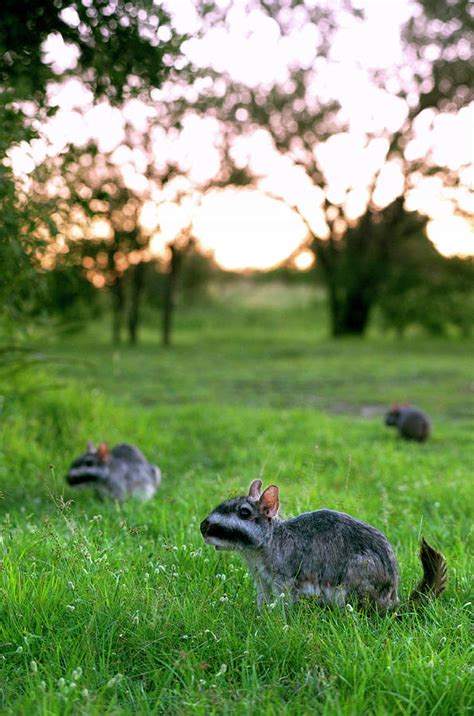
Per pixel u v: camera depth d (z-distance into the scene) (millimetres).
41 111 9000
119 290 40688
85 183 10406
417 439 14828
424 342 43906
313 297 66375
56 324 13992
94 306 23406
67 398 14109
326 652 4602
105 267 33625
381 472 11031
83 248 12148
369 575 5160
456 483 9914
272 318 61938
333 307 47188
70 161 9555
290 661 4562
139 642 4734
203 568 6074
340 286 45344
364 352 37312
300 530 5367
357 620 4930
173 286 41688
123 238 34094
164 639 4777
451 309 45219
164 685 4309
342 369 29203
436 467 11852
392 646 4676
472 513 8633
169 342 41656
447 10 40219
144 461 9852
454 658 4504
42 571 5551
